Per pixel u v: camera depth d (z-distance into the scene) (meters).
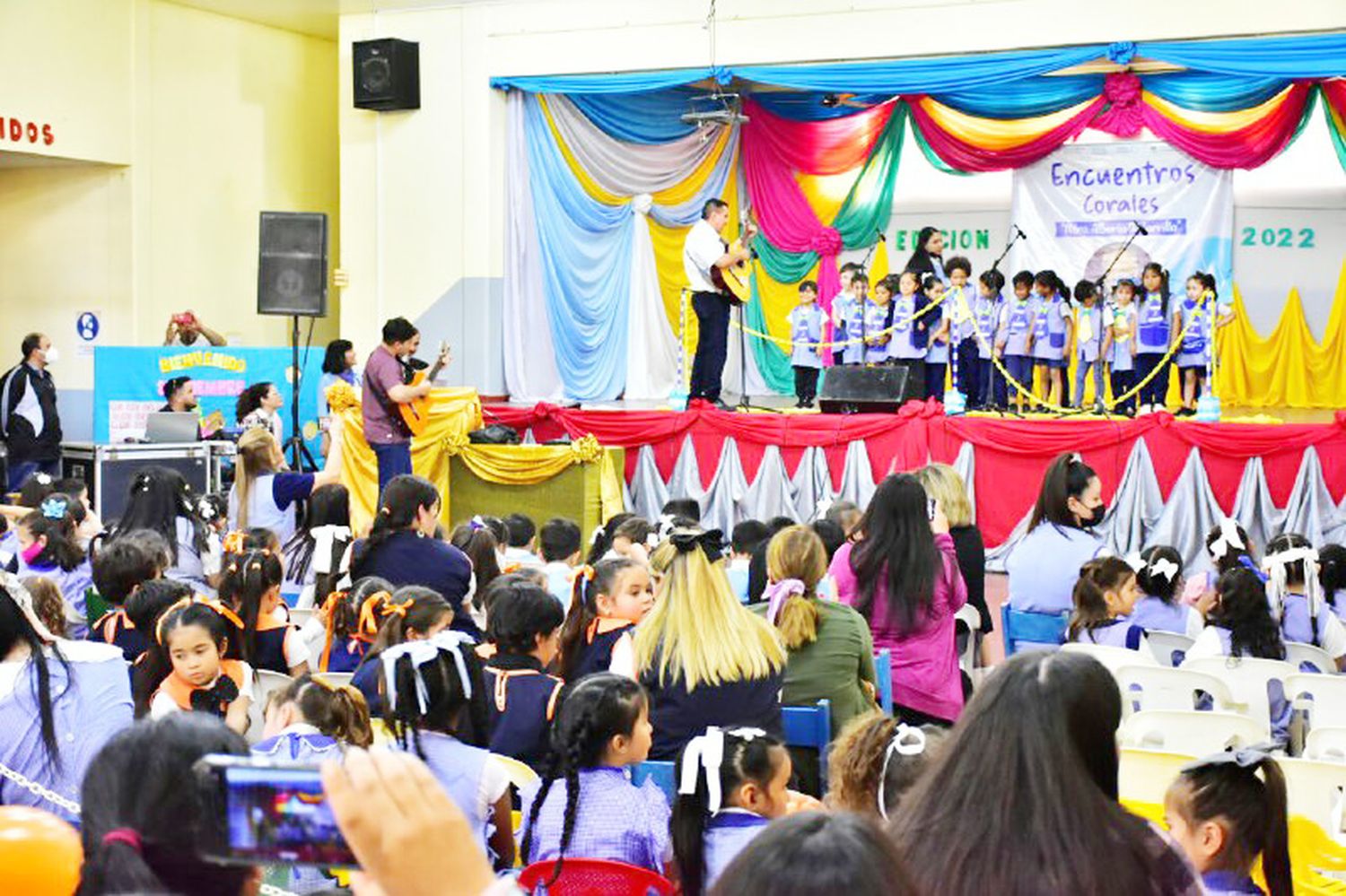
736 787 3.80
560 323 16.47
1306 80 15.00
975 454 12.91
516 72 16.05
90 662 4.26
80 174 17.41
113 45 17.02
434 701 4.16
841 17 14.91
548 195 16.28
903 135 16.83
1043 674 2.32
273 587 6.28
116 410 15.34
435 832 1.21
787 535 5.89
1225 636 6.92
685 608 5.14
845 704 5.69
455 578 7.30
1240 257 16.53
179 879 1.85
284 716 4.36
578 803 4.09
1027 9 14.31
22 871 1.72
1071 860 2.16
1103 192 16.70
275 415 14.42
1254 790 3.29
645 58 15.58
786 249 17.39
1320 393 16.41
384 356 12.48
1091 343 15.91
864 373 13.58
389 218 16.56
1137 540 12.41
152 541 6.63
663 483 13.91
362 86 16.23
